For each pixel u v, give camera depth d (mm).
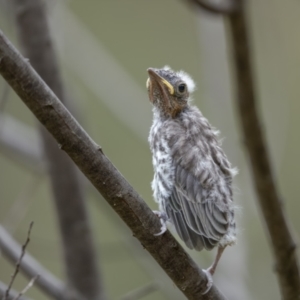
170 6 17969
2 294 8453
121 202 6348
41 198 16234
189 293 6953
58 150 10445
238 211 8219
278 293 12891
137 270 15906
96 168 6156
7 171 16406
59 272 15383
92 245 10625
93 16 17906
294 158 16266
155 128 8180
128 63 17469
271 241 6719
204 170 7488
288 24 17156
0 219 16078
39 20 10094
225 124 12156
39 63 10125
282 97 13781
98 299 10523
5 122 11773
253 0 14062
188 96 8430
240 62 5266
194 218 7441
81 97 15773
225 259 11461
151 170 16375
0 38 5625
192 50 17469
